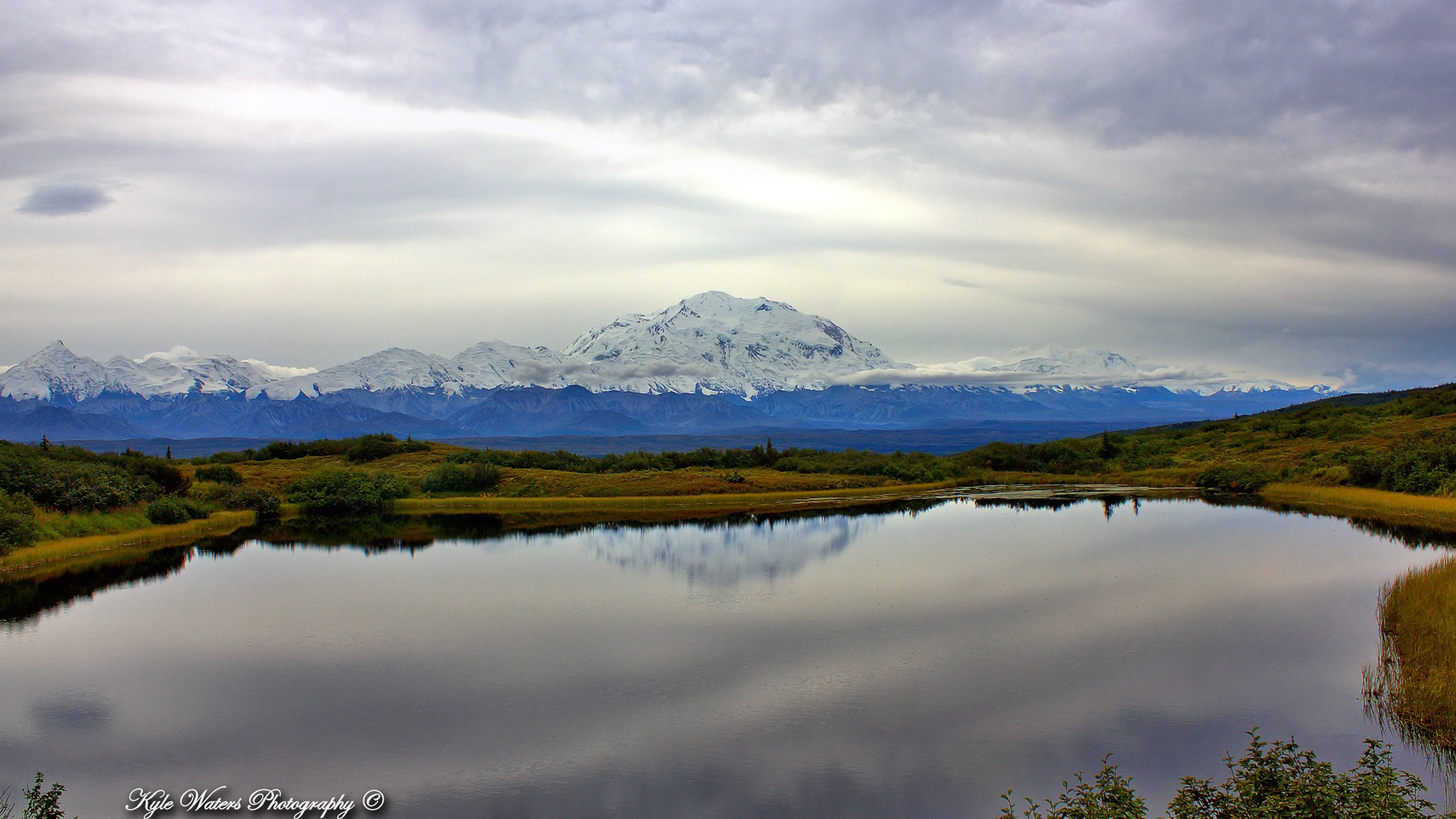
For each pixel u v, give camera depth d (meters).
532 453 144.38
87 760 29.03
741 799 25.91
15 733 31.12
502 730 30.94
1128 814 20.27
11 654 40.22
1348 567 54.97
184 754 29.33
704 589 52.12
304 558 67.31
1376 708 30.62
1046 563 58.09
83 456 102.19
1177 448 155.25
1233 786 21.80
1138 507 92.06
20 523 66.56
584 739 30.03
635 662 37.91
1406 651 34.28
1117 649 38.22
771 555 64.19
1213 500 98.06
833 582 53.28
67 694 34.97
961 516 86.38
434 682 35.75
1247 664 35.81
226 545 75.31
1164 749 28.33
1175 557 59.69
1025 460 146.50
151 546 74.81
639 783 26.92
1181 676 34.66
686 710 32.44
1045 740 29.22
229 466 131.00
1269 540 66.62
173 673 37.41
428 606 49.03
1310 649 37.56
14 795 26.41
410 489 117.19
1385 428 135.00
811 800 25.77
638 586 53.41
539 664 37.91
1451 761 26.39
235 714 32.59
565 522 90.00
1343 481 98.69
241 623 45.69
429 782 27.23
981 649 38.75
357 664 38.34
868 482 121.31
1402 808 19.25
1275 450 131.12
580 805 25.75
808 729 30.56
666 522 87.31
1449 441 92.62
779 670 36.47
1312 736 28.61
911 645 39.53
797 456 144.38
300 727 31.38
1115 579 52.38
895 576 54.94
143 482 91.06
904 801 25.59
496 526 87.88
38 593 53.91
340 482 107.00
